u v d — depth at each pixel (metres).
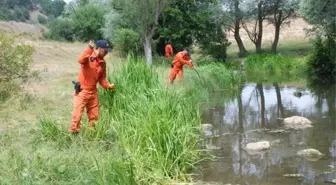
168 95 8.38
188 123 7.86
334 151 7.88
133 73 9.26
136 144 6.72
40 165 5.65
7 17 64.75
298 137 8.99
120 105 8.34
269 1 35.59
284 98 14.68
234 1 35.59
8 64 10.63
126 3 24.42
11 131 7.64
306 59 24.20
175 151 6.77
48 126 7.56
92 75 7.58
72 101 11.05
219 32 30.14
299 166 7.07
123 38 27.33
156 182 6.17
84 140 7.16
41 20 80.75
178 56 14.56
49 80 15.74
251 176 6.61
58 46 32.16
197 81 15.95
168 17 28.06
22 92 11.10
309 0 23.56
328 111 11.91
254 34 37.72
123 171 5.66
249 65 25.30
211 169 6.98
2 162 5.74
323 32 24.80
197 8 29.27
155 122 6.98
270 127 10.02
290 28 45.06
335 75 22.25
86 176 5.62
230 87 17.09
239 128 9.95
